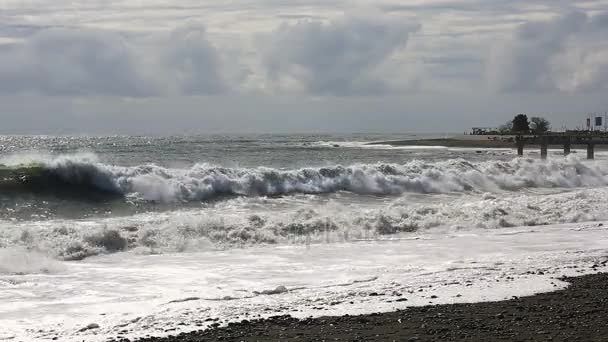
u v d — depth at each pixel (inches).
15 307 449.4
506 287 502.9
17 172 996.6
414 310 437.7
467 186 1337.4
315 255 650.8
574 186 1508.4
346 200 1091.9
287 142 5462.6
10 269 552.7
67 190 992.2
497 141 4471.0
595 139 2842.0
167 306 451.5
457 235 784.9
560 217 921.5
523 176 1485.0
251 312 435.2
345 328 396.5
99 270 573.3
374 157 2687.0
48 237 661.3
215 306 451.2
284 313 433.4
